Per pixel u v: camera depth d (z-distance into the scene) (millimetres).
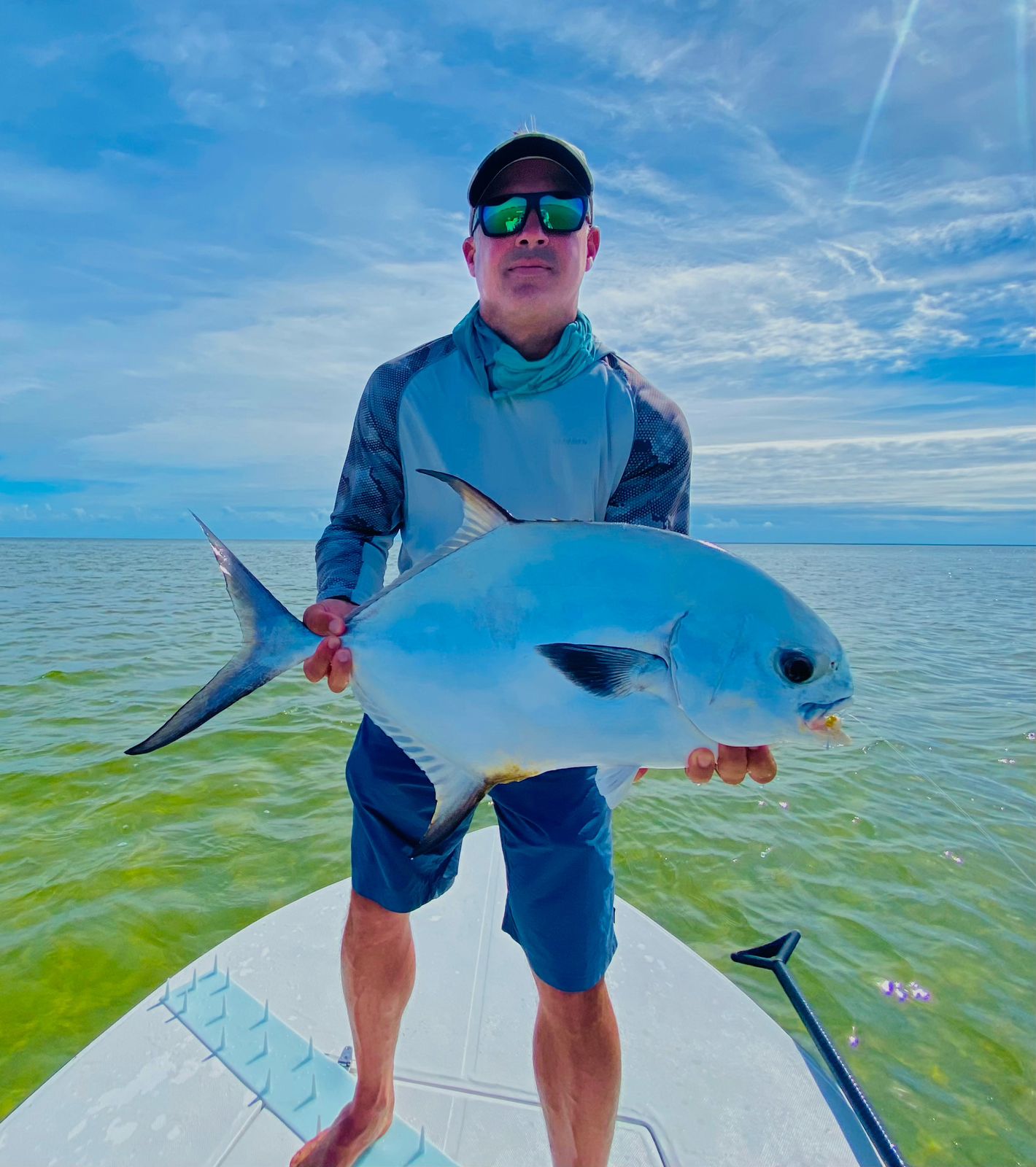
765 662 1391
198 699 1650
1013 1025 3086
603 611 1469
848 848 4617
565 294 1814
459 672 1562
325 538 2049
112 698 7848
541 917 1739
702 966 2771
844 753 6520
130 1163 1913
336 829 4566
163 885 3893
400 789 1887
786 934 3447
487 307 1864
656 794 5371
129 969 3193
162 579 27578
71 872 4012
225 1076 2182
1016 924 3818
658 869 4273
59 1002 2975
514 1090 2217
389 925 1931
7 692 8070
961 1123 2611
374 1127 1932
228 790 5164
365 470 2012
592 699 1465
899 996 3250
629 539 1504
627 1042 2400
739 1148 2045
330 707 7477
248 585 1694
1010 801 5441
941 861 4469
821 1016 3117
